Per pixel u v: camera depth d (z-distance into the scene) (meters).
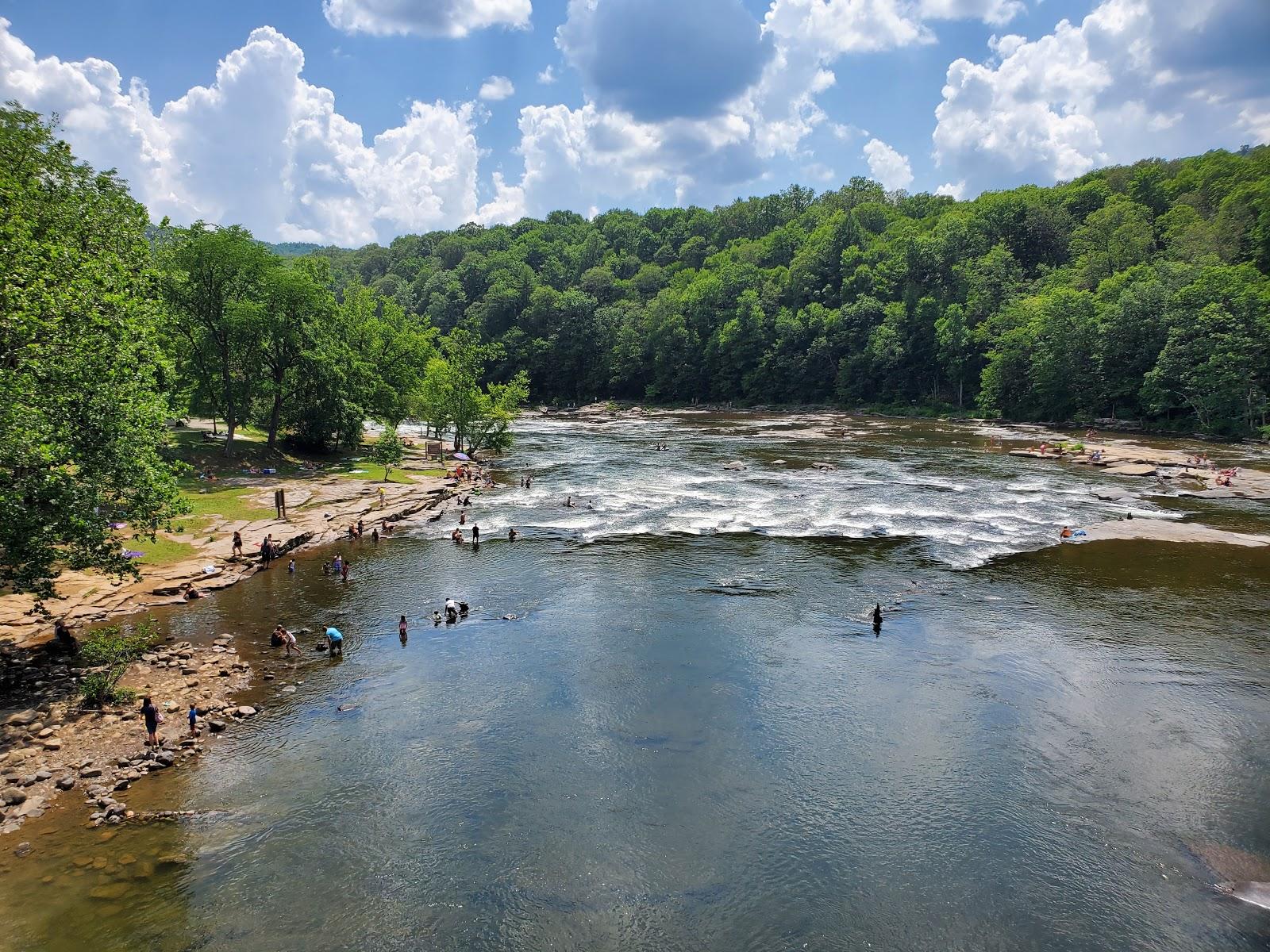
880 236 175.88
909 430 107.75
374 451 73.62
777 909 16.98
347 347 80.81
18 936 15.65
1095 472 69.25
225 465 65.50
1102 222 130.00
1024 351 111.00
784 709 25.77
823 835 19.47
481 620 33.81
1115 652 29.81
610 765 22.53
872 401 143.00
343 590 37.84
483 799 20.86
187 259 62.56
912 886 17.66
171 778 21.55
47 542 24.84
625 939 16.11
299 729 24.39
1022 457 79.75
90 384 26.06
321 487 59.75
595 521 51.69
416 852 18.66
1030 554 43.00
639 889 17.52
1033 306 113.94
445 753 23.09
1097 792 21.06
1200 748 23.06
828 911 16.94
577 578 39.69
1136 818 19.92
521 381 84.31
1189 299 90.06
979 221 151.50
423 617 34.28
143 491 27.91
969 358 126.44
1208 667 28.39
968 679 27.75
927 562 41.75
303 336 71.38
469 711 25.70
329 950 15.62
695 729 24.55
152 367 30.64
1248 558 41.78
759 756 22.98
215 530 46.12
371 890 17.34
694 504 56.81
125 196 43.25
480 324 186.00
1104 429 98.12
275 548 42.91
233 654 29.81
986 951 15.82
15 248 25.42
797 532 48.28
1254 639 30.81
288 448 75.62
